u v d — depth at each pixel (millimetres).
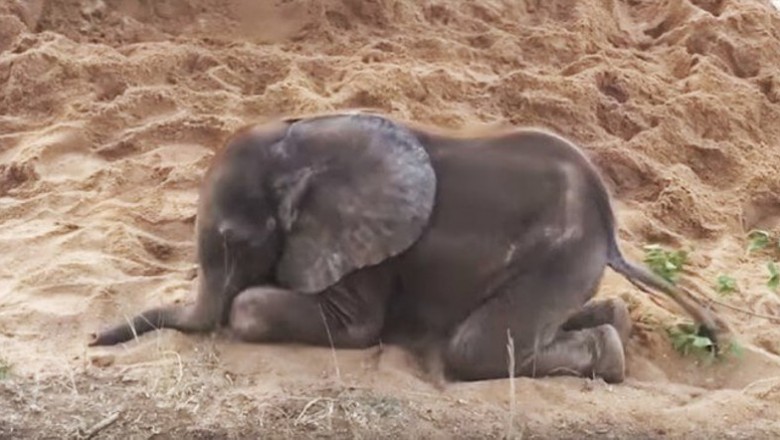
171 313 7262
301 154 7012
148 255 8523
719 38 12609
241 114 10633
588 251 6824
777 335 7734
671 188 10039
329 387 6707
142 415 6379
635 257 8773
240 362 6934
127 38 12031
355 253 6844
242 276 7113
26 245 8438
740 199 10320
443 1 12719
